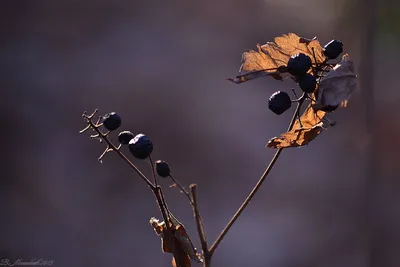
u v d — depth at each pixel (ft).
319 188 7.32
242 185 7.59
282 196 7.43
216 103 8.44
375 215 5.12
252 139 8.09
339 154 7.54
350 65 2.07
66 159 7.30
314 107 2.07
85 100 7.98
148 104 8.18
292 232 6.97
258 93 8.59
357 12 6.51
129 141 2.16
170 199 7.16
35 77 8.06
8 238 6.42
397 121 7.51
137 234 6.81
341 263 6.62
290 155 7.86
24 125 7.52
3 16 8.45
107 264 6.49
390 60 7.43
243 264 6.63
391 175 6.88
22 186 6.94
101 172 7.23
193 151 7.85
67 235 6.63
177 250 2.18
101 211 6.93
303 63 2.07
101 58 8.52
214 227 6.98
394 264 5.23
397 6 6.01
